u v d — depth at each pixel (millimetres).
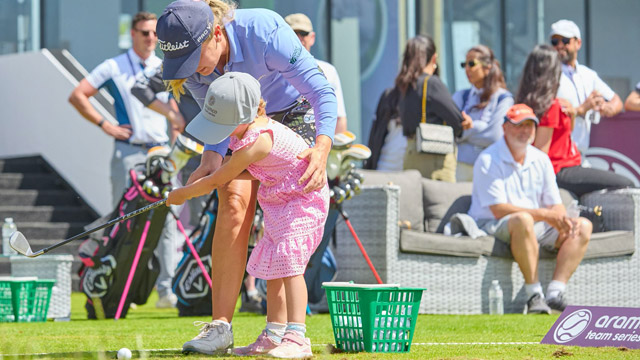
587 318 14109
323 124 12914
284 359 12031
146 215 21781
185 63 12141
